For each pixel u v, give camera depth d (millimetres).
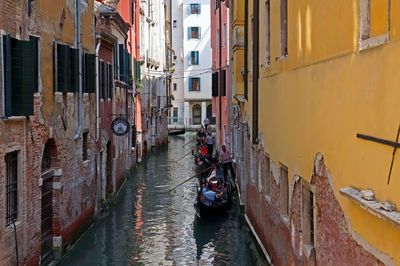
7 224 10133
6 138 9727
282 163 10680
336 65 6867
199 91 60781
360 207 5898
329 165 7215
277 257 11320
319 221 7832
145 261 13773
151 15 38969
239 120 19984
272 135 12047
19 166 10547
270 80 12359
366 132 5789
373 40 5645
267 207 12719
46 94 12164
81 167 15594
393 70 5102
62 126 13531
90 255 14172
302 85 8867
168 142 47969
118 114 21953
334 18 6965
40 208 11867
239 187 19969
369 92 5707
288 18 10133
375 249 5500
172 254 14336
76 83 14711
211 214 17984
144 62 35281
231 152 24188
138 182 26016
